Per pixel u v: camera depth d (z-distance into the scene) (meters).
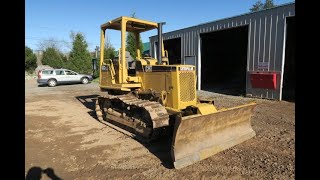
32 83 26.72
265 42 11.84
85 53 35.56
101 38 8.14
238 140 5.73
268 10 11.59
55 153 5.54
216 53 22.11
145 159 5.07
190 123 4.71
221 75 22.58
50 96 15.26
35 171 4.66
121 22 6.73
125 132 6.75
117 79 7.54
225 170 4.47
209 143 5.20
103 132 7.02
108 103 7.80
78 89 19.27
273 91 11.67
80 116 9.23
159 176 4.33
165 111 5.77
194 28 15.92
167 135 6.13
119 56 7.04
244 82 20.12
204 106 5.41
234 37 20.97
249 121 6.21
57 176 4.47
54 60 45.22
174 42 19.98
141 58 7.35
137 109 6.45
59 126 7.82
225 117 5.48
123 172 4.54
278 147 5.47
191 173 4.40
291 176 4.21
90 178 4.37
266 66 11.88
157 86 6.41
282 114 8.55
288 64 15.66
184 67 5.96
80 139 6.46
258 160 4.85
